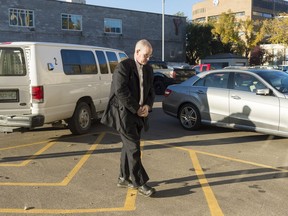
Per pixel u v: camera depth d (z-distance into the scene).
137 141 4.74
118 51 10.37
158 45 48.34
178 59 51.12
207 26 54.59
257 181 5.46
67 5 39.03
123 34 44.44
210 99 8.59
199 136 8.48
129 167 4.80
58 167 6.15
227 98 8.26
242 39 56.81
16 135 8.72
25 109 7.29
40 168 6.10
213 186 5.25
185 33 51.75
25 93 7.25
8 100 7.25
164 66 20.39
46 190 5.09
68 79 8.02
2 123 7.29
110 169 6.02
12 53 7.23
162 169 6.01
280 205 4.59
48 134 8.77
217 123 8.51
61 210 4.44
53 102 7.56
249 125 7.89
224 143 7.78
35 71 7.17
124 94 4.49
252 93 7.88
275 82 7.79
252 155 6.86
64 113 7.95
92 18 41.34
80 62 8.54
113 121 4.70
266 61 60.75
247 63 51.09
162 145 7.64
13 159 6.64
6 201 4.71
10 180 5.50
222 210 4.44
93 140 8.11
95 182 5.41
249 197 4.84
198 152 7.07
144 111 4.68
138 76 4.69
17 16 35.41
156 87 19.59
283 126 7.32
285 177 5.64
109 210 4.44
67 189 5.13
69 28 39.53
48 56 7.52
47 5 37.44
